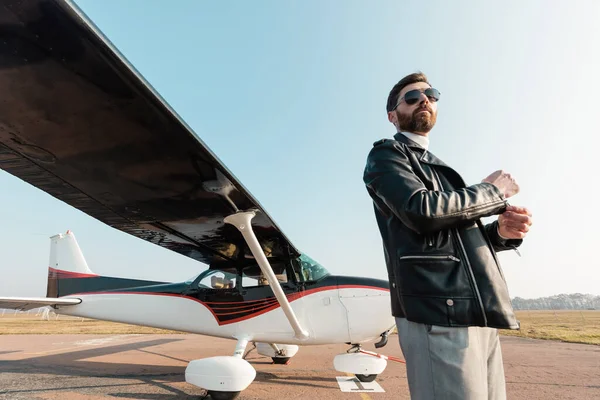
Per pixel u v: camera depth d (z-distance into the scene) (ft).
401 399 11.28
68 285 20.29
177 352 23.31
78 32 4.56
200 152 7.73
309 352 24.43
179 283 17.33
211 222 12.57
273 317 15.28
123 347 26.30
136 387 12.87
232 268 16.69
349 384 13.61
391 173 3.41
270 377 14.96
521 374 14.97
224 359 11.81
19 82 5.46
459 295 3.12
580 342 28.32
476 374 3.04
